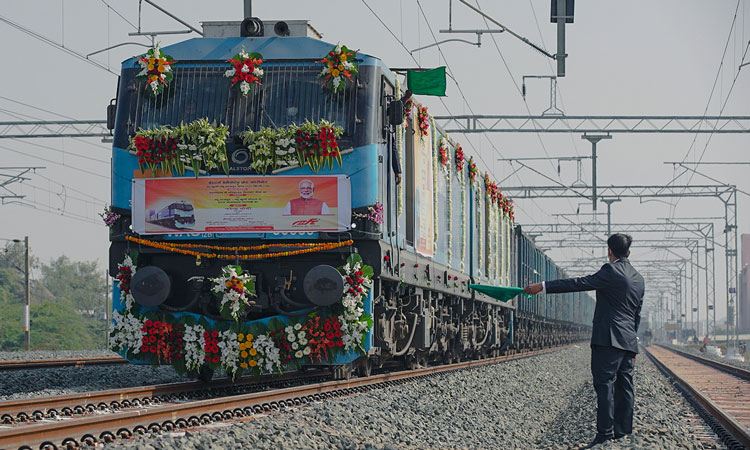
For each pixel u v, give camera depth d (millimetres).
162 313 11672
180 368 11719
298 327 11586
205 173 11711
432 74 13867
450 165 18031
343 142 11742
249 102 11945
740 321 146250
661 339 174125
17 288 95688
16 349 71375
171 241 11727
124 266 11719
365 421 10070
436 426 11109
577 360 39375
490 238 23422
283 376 15391
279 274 11773
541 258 39125
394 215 12828
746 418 14109
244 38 12250
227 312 11344
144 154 11719
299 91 11977
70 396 9688
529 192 46938
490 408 14422
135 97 12016
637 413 12789
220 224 11664
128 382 14508
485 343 24078
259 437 7957
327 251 11641
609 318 9094
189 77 12086
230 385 13078
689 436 11062
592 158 36250
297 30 12453
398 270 12922
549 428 13625
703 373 31266
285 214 11633
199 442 7406
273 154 11648
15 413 8938
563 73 20172
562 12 19109
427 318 15641
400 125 13211
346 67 11898
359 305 11586
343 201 11641
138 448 6922
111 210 11883
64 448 7121
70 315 77938
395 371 16141
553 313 43969
